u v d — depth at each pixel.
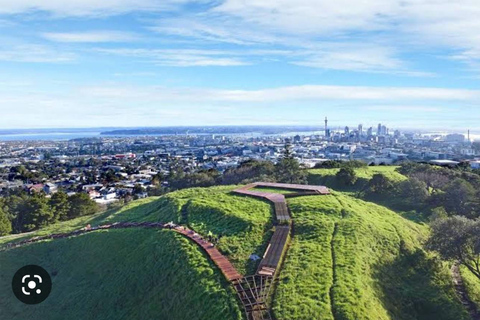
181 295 34.66
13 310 42.88
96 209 95.06
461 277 40.97
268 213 48.88
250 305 30.89
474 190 65.38
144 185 156.12
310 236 42.09
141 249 45.03
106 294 40.50
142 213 60.19
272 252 38.69
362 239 41.28
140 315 35.56
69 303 41.59
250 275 35.25
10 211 96.69
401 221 52.09
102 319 37.50
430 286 37.34
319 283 32.91
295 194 57.06
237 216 47.72
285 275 34.66
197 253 39.53
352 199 57.75
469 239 38.59
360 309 29.53
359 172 88.44
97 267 46.06
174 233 45.16
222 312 30.69
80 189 149.00
